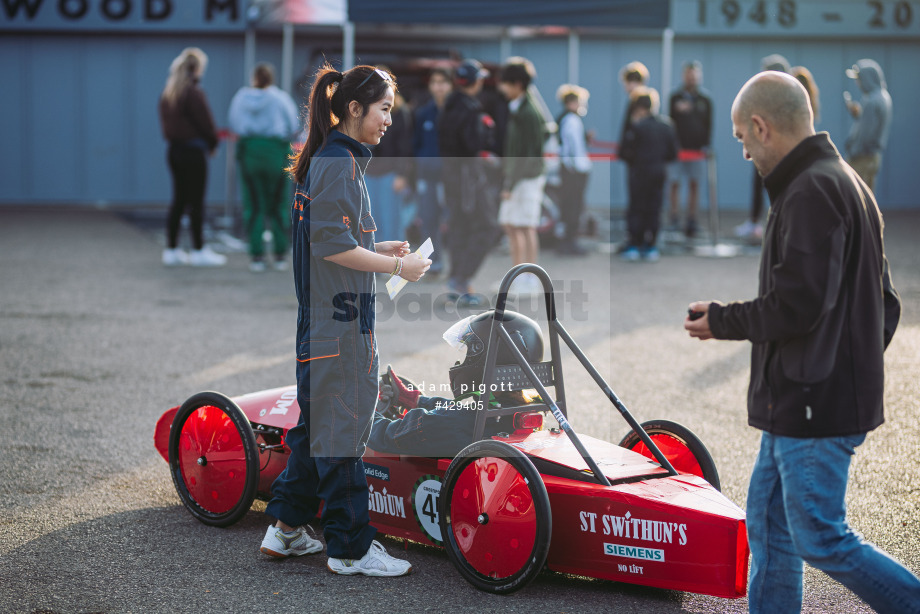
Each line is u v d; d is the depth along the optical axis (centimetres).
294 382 668
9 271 1148
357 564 368
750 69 2111
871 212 283
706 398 633
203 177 1220
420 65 1520
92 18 1995
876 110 1103
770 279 282
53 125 2050
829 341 274
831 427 274
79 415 581
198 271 1185
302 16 1177
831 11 2067
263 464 431
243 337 815
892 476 480
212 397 412
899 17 2070
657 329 858
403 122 1053
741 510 332
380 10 1159
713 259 1327
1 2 1984
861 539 275
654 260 1308
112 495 451
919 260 1277
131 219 1797
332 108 352
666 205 2066
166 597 346
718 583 325
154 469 489
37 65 2033
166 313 916
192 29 1998
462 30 1752
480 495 354
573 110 1271
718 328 286
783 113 282
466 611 338
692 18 2070
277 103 1166
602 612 339
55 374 683
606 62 2098
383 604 343
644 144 1288
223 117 2034
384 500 395
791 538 290
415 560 386
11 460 497
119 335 816
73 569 369
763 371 285
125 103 2053
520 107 966
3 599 341
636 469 360
